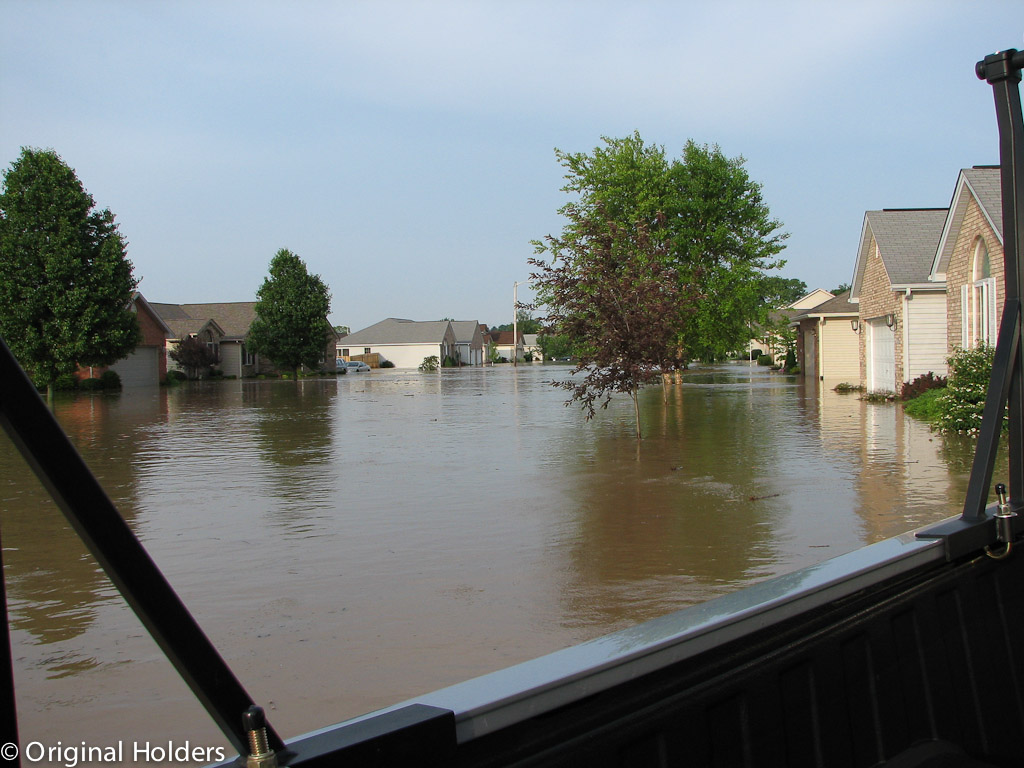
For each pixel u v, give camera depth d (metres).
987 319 16.09
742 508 8.45
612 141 29.12
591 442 14.54
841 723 2.01
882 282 23.48
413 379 49.84
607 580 5.99
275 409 24.83
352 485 10.41
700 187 29.25
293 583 6.03
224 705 1.18
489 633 4.92
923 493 8.97
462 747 1.38
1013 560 2.65
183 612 1.14
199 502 9.35
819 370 35.34
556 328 13.74
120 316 31.91
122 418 21.64
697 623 1.75
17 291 30.14
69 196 30.80
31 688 4.16
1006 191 2.66
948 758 2.19
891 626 2.18
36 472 1.01
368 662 4.48
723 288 29.17
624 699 1.63
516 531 7.64
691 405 22.67
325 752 1.21
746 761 1.80
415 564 6.52
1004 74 2.61
